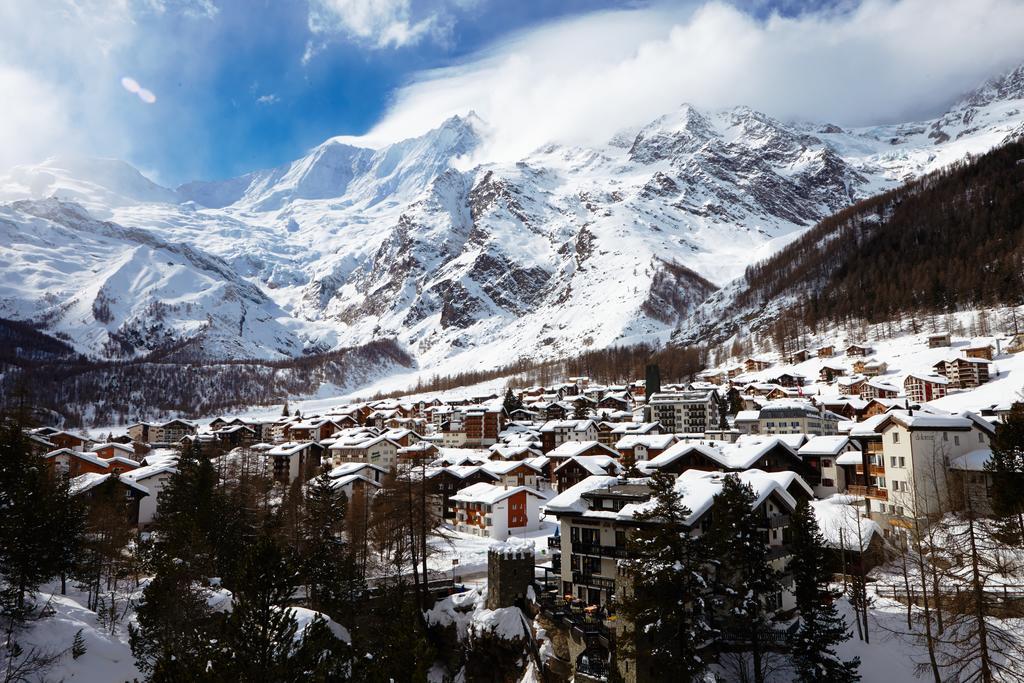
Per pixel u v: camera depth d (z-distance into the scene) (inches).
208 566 2982.3
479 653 2598.4
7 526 2231.8
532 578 2785.4
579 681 2020.2
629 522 2314.2
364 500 4138.8
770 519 2219.5
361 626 2851.9
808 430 5285.4
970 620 1781.5
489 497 4269.2
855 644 1964.8
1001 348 7204.7
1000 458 2217.0
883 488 3097.9
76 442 6003.9
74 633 2297.0
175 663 1806.1
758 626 1870.1
